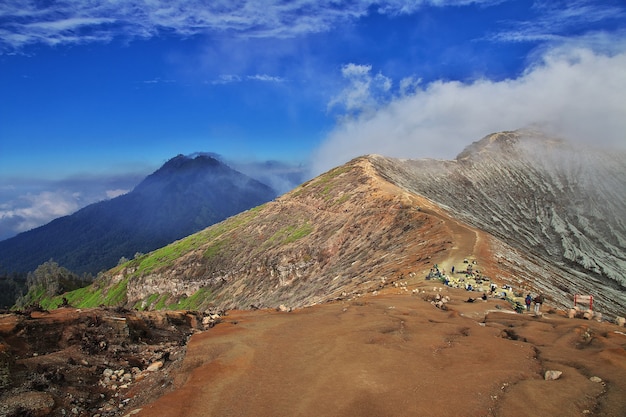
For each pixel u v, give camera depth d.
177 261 128.25
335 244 88.50
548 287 48.59
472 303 27.33
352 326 19.81
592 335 19.19
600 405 12.59
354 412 12.29
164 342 20.47
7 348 15.06
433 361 15.75
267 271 99.12
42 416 12.58
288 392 13.46
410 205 86.50
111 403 14.04
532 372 15.03
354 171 134.62
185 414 12.34
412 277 41.56
